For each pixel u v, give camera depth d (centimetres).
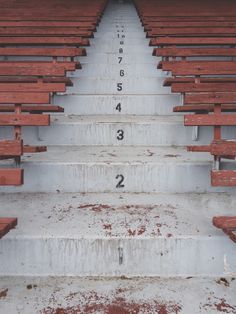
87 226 86
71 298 74
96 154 121
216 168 104
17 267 82
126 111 157
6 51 177
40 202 102
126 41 240
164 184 110
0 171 84
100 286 78
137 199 104
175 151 126
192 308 71
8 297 74
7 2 351
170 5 355
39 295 75
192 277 82
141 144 136
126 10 394
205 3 366
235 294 75
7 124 99
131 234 82
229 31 230
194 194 109
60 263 82
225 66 145
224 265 82
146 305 72
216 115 99
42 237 81
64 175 109
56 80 152
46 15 289
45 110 131
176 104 157
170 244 81
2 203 101
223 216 85
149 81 173
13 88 117
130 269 82
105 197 106
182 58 189
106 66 189
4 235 79
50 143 136
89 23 251
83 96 156
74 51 178
